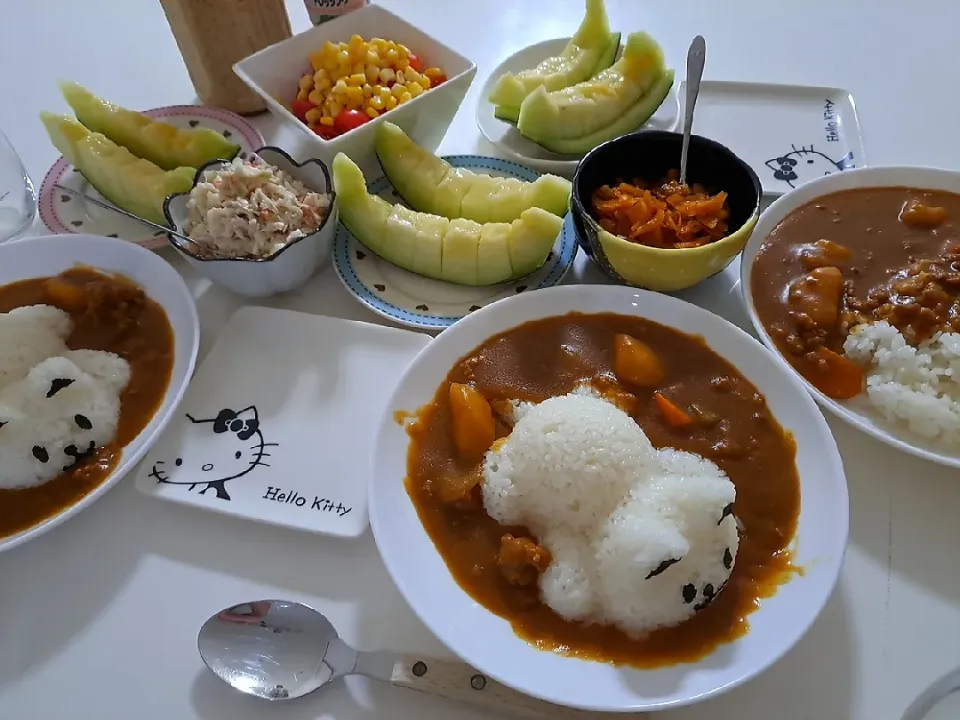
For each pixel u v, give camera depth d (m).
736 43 0.60
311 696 0.31
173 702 0.32
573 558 0.32
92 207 0.50
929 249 0.43
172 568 0.35
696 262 0.40
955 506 0.36
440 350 0.39
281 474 0.38
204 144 0.49
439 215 0.48
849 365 0.38
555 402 0.36
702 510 0.31
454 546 0.34
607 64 0.55
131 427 0.39
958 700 0.30
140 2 0.68
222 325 0.45
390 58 0.52
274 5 0.53
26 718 0.31
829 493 0.33
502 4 0.65
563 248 0.46
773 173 0.50
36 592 0.35
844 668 0.31
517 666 0.29
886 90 0.55
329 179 0.45
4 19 0.67
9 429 0.36
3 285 0.45
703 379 0.38
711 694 0.28
